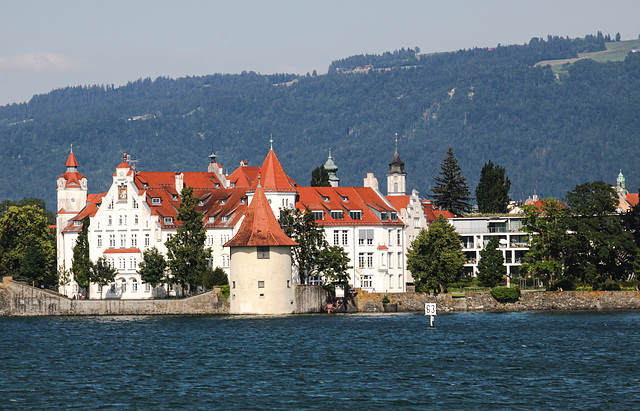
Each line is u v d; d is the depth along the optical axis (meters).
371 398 171.38
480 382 185.88
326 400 169.62
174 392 177.25
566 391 177.12
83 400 170.50
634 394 174.12
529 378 190.12
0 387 183.00
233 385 183.50
